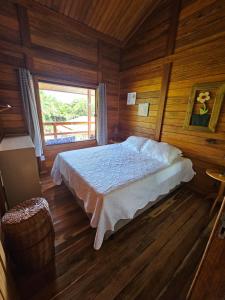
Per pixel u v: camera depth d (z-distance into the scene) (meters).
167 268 1.25
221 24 1.84
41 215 1.16
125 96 3.52
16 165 1.63
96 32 2.82
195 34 2.10
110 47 3.19
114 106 3.70
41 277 1.16
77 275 1.18
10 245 1.07
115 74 3.47
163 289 1.10
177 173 2.11
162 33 2.52
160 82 2.70
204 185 2.31
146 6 2.53
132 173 1.76
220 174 1.81
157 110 2.82
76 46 2.76
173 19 2.29
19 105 2.49
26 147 1.65
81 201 1.82
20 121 2.55
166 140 2.74
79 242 1.47
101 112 3.37
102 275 1.18
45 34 2.41
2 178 1.60
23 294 1.05
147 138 2.89
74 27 2.60
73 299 1.03
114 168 1.89
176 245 1.47
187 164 2.26
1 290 0.68
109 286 1.11
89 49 2.93
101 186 1.45
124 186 1.47
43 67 2.53
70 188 2.10
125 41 3.16
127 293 1.07
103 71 3.24
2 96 2.32
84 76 3.01
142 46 2.91
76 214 1.86
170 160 2.13
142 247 1.44
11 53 2.24
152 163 2.10
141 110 3.15
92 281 1.14
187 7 2.13
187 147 2.42
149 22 2.70
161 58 2.58
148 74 2.89
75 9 2.37
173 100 2.52
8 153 1.56
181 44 2.28
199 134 2.24
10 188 1.66
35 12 2.24
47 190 2.36
